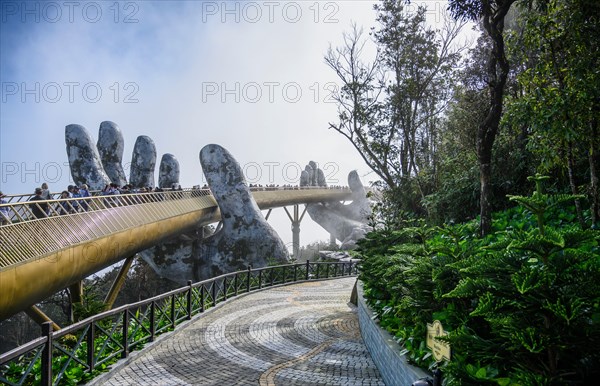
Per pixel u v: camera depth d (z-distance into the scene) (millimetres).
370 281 9211
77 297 16672
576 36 7734
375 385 6770
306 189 52812
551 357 3318
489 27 8445
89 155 28234
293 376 7184
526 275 3203
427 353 5203
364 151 18953
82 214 13930
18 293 10016
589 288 3178
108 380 6910
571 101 7461
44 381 5617
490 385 3557
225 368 7590
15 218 10570
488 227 8648
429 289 5465
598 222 7676
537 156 11156
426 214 16438
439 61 17922
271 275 20453
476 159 14289
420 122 18438
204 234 35594
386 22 17969
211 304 13508
